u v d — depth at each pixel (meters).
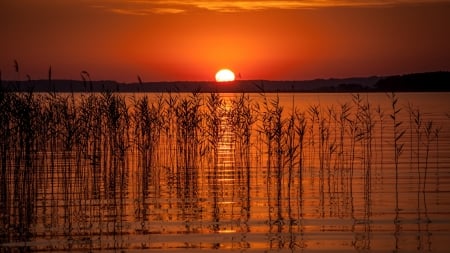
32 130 25.62
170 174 32.81
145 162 30.97
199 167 35.31
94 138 28.70
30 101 25.28
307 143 46.78
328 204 25.19
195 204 25.34
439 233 20.28
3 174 25.41
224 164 36.62
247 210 24.16
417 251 18.22
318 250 18.39
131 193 27.64
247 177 29.91
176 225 21.62
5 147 25.38
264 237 19.92
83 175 30.91
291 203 25.48
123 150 29.14
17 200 25.42
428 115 74.88
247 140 31.31
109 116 28.91
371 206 24.66
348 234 20.23
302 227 21.27
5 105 24.73
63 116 27.59
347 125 63.59
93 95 28.38
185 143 32.03
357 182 30.45
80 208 24.30
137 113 31.34
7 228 21.12
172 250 18.42
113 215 23.19
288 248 18.61
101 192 27.67
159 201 25.95
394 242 19.22
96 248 18.67
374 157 39.84
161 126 32.16
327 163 36.22
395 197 26.42
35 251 18.36
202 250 18.41
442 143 47.38
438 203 25.06
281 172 32.59
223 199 26.39
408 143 47.50
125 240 19.59
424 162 37.09
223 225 21.62
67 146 27.11
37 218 22.59
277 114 29.67
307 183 30.44
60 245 19.03
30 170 26.95
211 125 32.19
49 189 28.06
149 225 21.64
